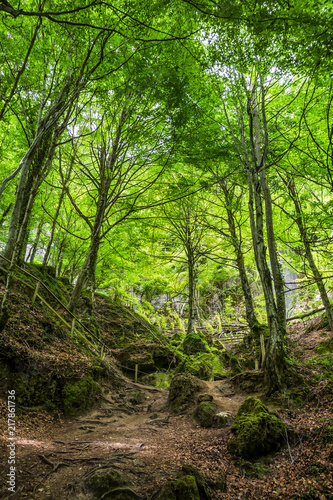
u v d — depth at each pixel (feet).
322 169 28.68
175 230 50.75
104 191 34.01
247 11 12.35
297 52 14.99
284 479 14.83
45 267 39.91
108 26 16.89
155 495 13.23
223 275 72.90
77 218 47.14
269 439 17.56
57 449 16.78
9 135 31.71
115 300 54.13
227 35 15.14
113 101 26.21
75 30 18.07
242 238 48.57
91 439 19.67
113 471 14.02
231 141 37.04
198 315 80.94
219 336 64.95
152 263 53.01
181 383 29.63
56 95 25.52
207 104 30.55
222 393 29.32
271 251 34.22
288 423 19.62
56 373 24.52
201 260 67.82
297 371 25.90
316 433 17.29
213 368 42.75
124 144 31.78
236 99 29.60
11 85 21.40
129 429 22.91
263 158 28.43
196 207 47.78
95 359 31.14
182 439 20.34
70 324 33.01
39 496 12.38
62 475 14.08
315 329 51.44
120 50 21.29
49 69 24.16
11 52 21.45
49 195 38.93
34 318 27.81
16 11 9.76
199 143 31.22
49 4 14.66
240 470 15.94
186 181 37.47
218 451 17.74
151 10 14.29
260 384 27.50
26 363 22.88
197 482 13.88
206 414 23.26
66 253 52.70
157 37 20.45
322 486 13.41
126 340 45.14
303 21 12.42
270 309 26.66
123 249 47.24
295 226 40.70
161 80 22.99
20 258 33.14
